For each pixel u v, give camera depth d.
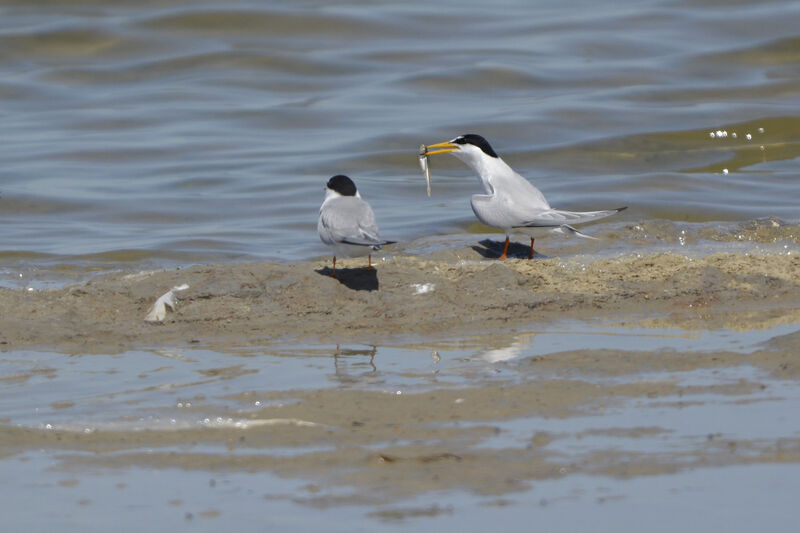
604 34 35.81
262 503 7.06
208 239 18.64
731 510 6.83
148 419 8.79
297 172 23.80
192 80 31.77
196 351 11.12
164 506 7.06
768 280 13.73
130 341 11.56
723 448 7.82
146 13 36.72
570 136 26.58
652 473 7.40
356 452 7.91
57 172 23.64
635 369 9.94
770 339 10.91
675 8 38.12
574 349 10.94
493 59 33.38
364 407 8.98
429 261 14.45
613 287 13.42
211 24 36.00
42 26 35.34
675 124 27.20
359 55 33.94
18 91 30.81
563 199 21.00
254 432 8.45
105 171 23.84
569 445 7.95
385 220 20.00
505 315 12.41
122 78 32.09
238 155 25.16
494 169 15.80
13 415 8.99
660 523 6.67
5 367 10.54
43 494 7.29
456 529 6.63
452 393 9.30
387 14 37.56
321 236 13.17
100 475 7.61
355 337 11.61
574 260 14.89
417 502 7.02
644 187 21.92
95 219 20.33
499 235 18.12
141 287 13.05
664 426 8.31
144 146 25.78
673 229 17.78
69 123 27.97
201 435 8.40
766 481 7.23
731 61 32.88
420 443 8.07
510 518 6.77
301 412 8.88
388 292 13.10
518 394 9.23
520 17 38.12
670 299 13.12
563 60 33.41
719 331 11.61
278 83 31.66
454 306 12.65
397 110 29.02
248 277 13.21
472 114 28.36
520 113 28.19
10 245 18.25
